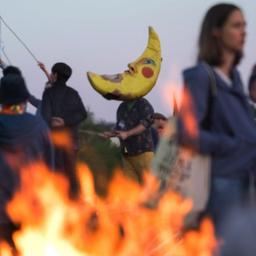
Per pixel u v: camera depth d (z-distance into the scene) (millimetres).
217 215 7668
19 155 10438
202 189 7684
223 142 7559
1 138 10398
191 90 7582
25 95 10586
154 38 17984
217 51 7836
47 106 17453
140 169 16906
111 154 21812
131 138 16734
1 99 10516
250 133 7684
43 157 10680
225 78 7762
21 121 10484
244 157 7645
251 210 7641
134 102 16859
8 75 10531
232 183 7625
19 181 10438
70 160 17531
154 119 16688
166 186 7875
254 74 9172
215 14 7848
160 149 7926
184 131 7488
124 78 17125
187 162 7695
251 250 7613
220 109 7645
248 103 7895
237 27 7836
